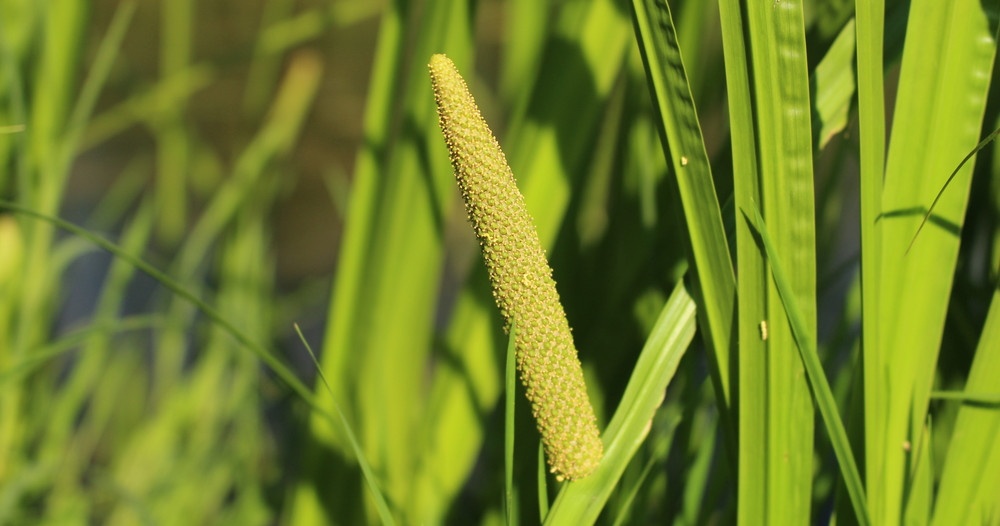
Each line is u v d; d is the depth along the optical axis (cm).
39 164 75
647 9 49
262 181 103
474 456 63
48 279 81
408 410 63
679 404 57
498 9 214
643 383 51
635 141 61
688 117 49
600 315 62
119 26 77
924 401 51
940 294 51
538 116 60
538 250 49
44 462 74
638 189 61
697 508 57
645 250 60
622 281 61
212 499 95
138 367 111
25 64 74
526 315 49
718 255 50
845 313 59
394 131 62
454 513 64
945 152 50
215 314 56
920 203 50
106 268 149
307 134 234
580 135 60
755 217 49
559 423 50
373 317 62
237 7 225
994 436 51
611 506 58
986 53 50
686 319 51
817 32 54
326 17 83
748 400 50
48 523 79
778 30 48
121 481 90
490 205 49
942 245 50
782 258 49
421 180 61
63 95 77
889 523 51
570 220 62
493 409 66
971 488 51
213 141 204
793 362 50
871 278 50
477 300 62
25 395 79
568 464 50
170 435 92
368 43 241
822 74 51
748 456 51
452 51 60
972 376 51
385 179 61
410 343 62
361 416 62
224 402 99
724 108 62
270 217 117
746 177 49
